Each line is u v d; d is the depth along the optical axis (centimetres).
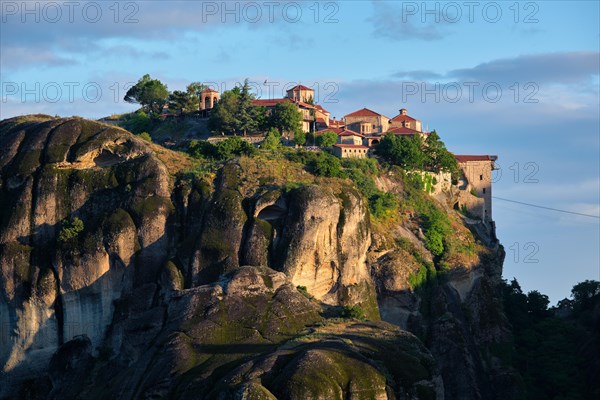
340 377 18975
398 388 19538
